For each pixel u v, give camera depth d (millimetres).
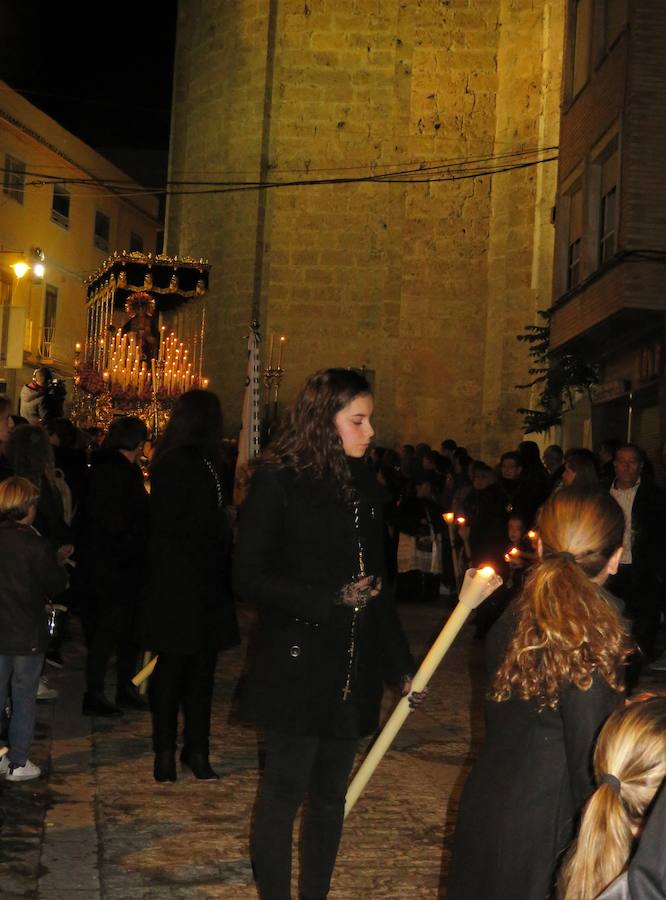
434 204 28703
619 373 20641
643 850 2254
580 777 3145
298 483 4355
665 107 18094
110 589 8266
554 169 26766
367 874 5363
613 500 3486
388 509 12820
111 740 7660
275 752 4359
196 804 6293
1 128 35938
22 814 6027
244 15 29797
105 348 21688
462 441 28453
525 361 27188
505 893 3197
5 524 6488
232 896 5008
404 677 4465
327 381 4434
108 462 8320
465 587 4109
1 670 6500
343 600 4234
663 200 17984
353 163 29047
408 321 28672
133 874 5238
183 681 7020
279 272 29141
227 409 29297
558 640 3156
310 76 29250
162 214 47562
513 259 27547
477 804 3291
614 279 18453
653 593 11164
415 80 28828
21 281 37562
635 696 2766
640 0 18109
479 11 28609
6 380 37000
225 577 6742
